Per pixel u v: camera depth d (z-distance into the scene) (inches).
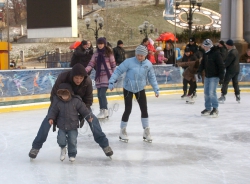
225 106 453.1
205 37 1266.0
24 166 209.5
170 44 714.2
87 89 209.9
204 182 183.6
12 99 413.7
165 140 273.7
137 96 262.2
